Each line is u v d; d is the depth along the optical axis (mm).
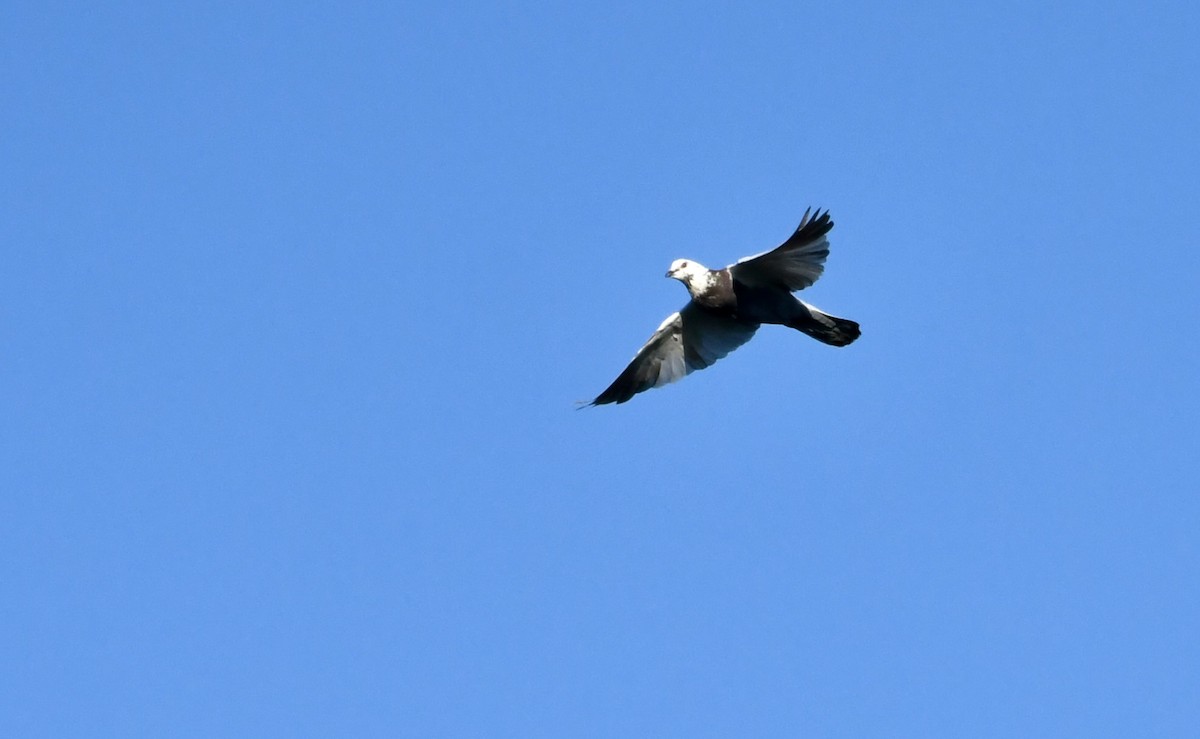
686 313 19109
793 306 18234
